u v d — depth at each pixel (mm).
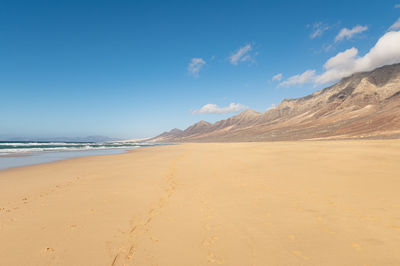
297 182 9570
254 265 3947
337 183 8938
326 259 4008
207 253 4434
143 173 14141
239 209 6785
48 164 20078
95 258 4359
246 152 26250
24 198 8578
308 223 5531
